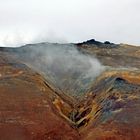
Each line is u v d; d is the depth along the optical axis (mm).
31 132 150250
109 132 148250
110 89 178750
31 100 166875
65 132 154875
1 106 160750
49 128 153875
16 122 153125
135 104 159500
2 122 152500
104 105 168250
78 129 165125
